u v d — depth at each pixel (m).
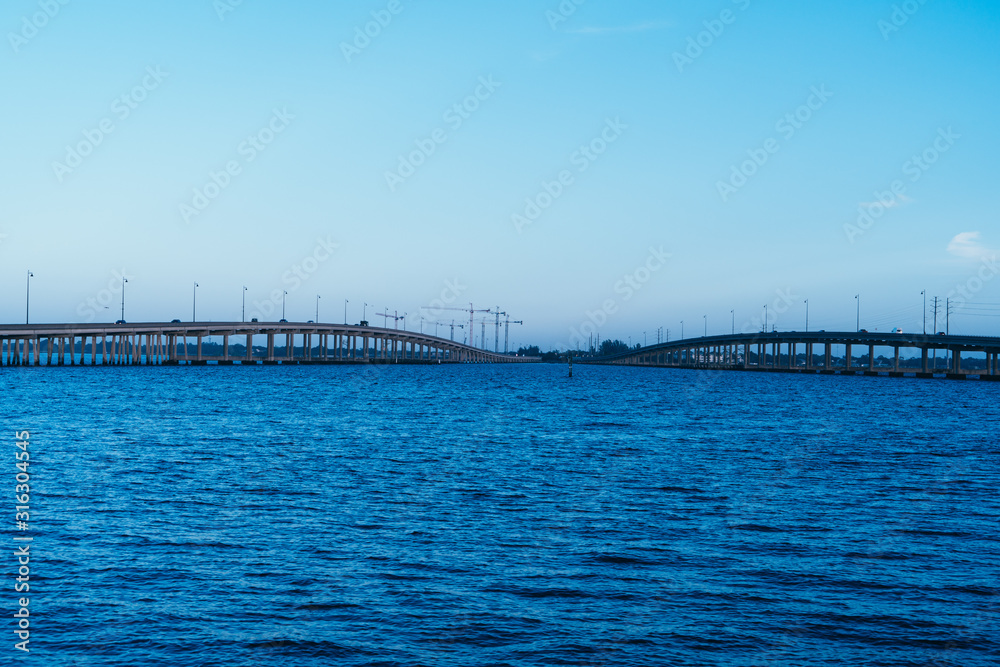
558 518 23.94
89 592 16.53
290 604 15.96
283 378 139.38
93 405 69.31
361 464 34.78
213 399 79.69
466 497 27.19
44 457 35.75
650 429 53.59
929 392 124.25
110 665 13.25
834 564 19.11
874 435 51.53
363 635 14.51
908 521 24.00
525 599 16.42
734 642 14.43
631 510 25.25
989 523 23.83
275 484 29.25
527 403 80.44
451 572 18.12
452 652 13.87
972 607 16.22
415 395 92.94
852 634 14.84
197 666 13.24
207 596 16.38
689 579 17.84
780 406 81.88
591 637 14.54
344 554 19.50
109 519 23.08
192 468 32.94
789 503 26.73
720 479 31.67
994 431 56.16
